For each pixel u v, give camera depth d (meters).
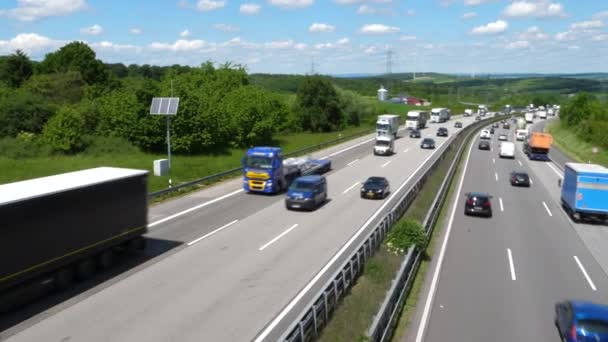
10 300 14.41
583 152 74.00
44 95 71.25
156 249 21.28
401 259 20.77
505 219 30.83
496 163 58.75
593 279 20.28
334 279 15.19
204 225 25.56
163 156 50.56
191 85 71.81
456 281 19.38
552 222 30.70
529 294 18.25
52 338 13.02
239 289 16.89
